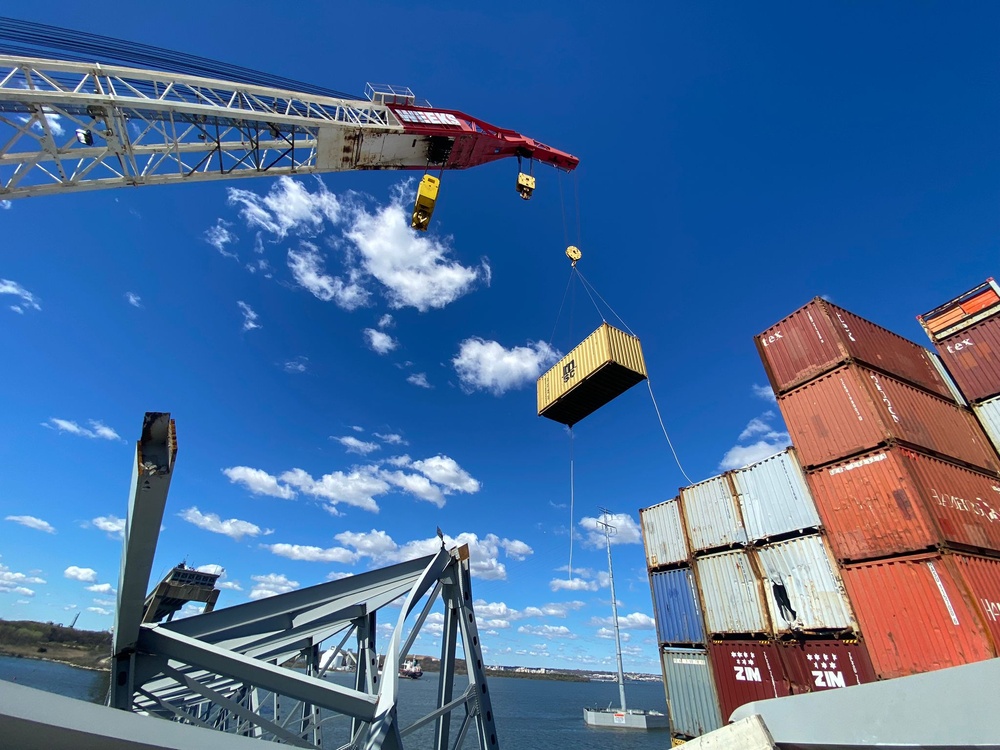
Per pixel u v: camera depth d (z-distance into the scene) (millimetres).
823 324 18344
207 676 12203
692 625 19656
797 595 16406
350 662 13906
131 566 4254
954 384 20094
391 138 23109
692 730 18469
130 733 2258
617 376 19484
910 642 13453
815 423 17594
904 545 14234
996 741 3102
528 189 27453
